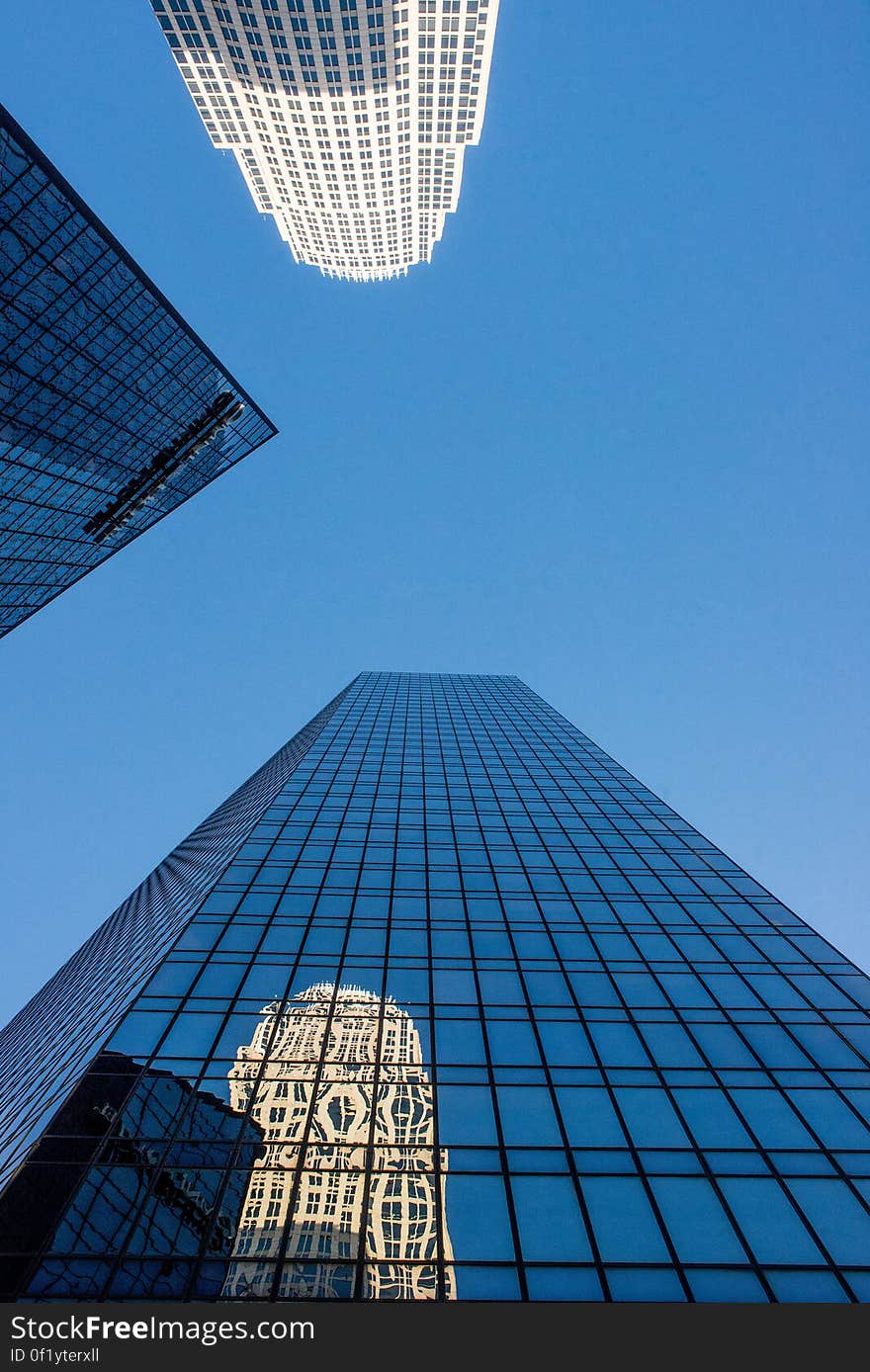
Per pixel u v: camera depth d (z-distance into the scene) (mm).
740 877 35438
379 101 125875
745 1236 15930
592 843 38969
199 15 111500
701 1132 18750
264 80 122375
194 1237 15258
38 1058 34156
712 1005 24750
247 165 143375
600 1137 18375
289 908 29625
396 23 114375
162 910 40875
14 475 38000
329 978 24766
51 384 35438
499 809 43625
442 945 27562
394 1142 17828
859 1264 15398
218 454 54531
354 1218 15820
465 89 124625
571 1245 15500
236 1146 17516
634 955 27906
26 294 30781
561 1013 23781
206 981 24234
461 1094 19547
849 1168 17797
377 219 151875
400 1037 21906
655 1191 16906
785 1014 24391
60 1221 15219
